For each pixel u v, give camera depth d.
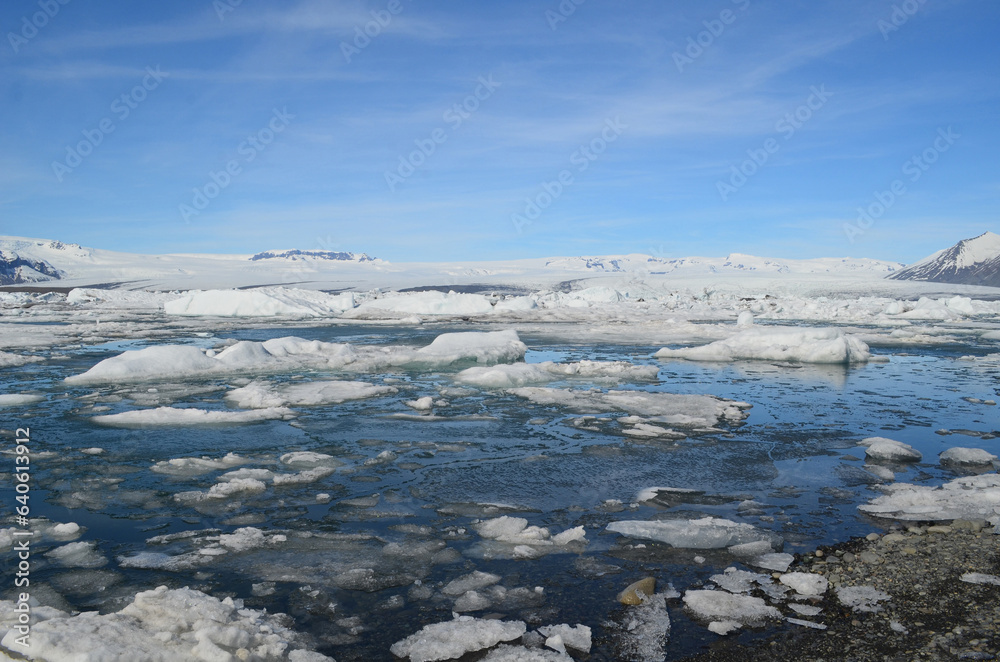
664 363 14.62
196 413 8.30
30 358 14.23
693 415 8.65
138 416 8.15
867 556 4.07
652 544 4.40
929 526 4.59
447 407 9.13
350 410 8.89
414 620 3.37
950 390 10.88
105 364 11.38
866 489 5.61
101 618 3.05
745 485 5.72
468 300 34.41
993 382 11.75
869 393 10.55
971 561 3.93
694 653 3.01
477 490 5.59
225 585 3.77
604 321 30.06
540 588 3.70
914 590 3.59
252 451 6.78
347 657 2.99
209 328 24.91
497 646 3.07
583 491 5.57
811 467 6.27
